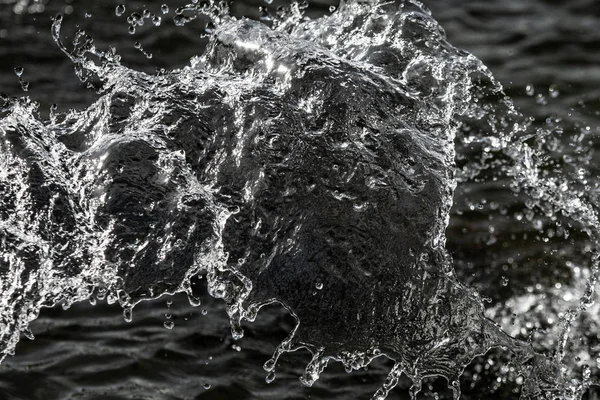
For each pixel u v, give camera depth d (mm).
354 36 6691
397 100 6020
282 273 5676
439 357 5969
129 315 5605
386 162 5727
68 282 5484
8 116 5707
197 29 12562
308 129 5754
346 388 6621
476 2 13852
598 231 8555
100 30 12406
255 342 7082
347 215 5652
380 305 5719
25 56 11562
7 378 6395
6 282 5363
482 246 8508
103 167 5504
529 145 9906
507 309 7707
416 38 6512
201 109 5852
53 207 5438
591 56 12211
